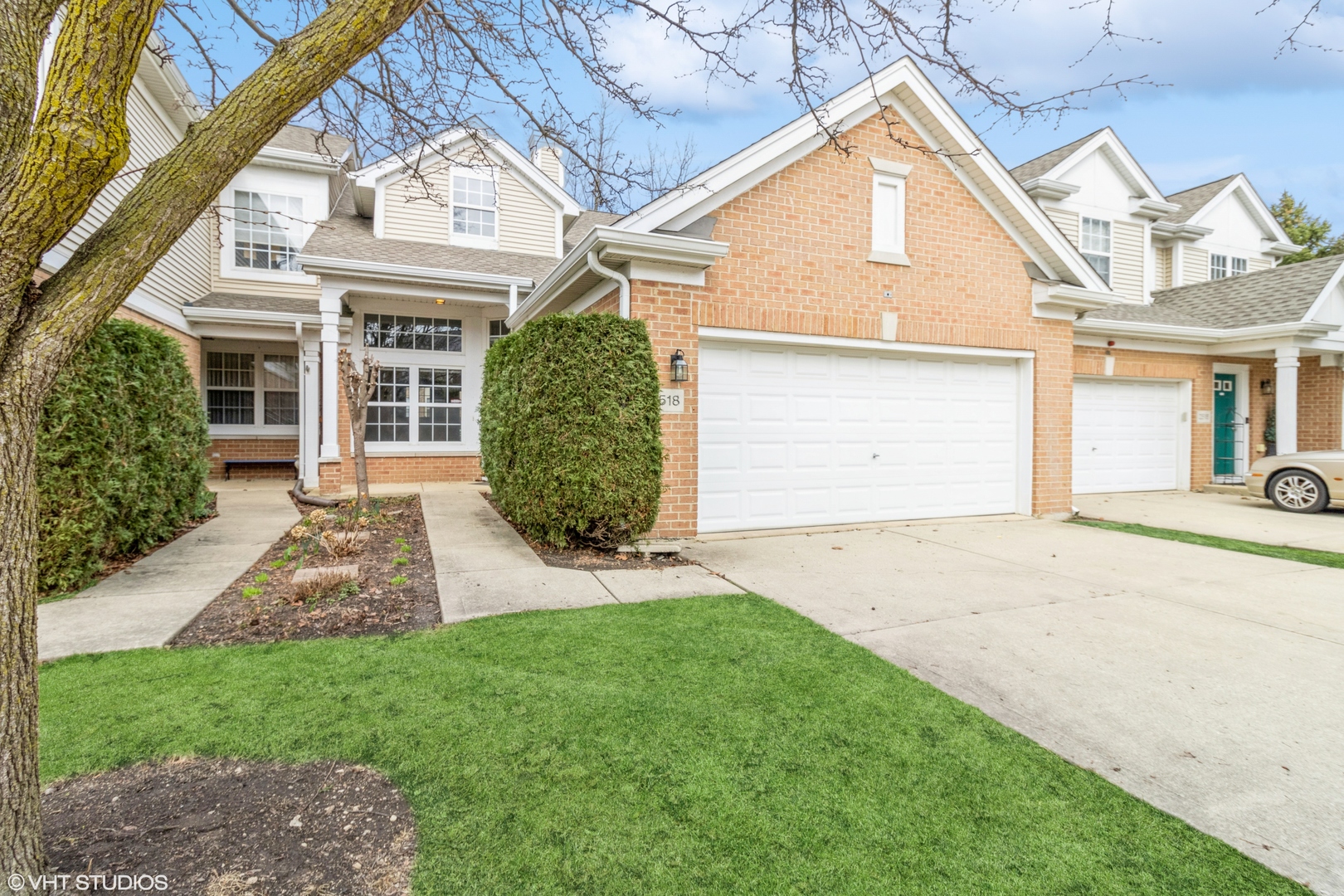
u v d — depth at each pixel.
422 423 12.09
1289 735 2.94
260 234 13.01
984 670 3.62
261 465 13.50
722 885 1.97
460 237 12.62
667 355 6.72
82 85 1.62
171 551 6.32
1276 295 11.95
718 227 7.09
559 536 6.44
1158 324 11.23
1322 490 9.36
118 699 3.07
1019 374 9.06
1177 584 5.47
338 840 2.11
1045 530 8.02
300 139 13.55
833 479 8.05
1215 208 15.44
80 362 4.90
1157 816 2.35
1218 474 13.13
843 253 7.69
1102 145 13.58
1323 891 1.99
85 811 2.22
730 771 2.58
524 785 2.45
